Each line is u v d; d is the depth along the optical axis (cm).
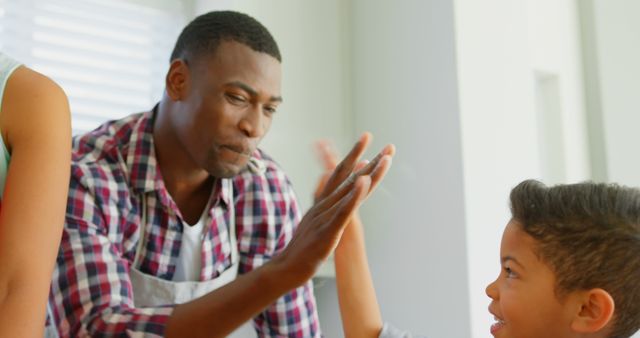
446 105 169
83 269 93
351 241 113
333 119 193
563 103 191
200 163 103
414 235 174
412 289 173
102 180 101
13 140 69
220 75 99
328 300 183
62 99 73
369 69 193
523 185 90
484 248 163
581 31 199
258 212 118
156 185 107
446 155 168
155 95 178
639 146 187
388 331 108
